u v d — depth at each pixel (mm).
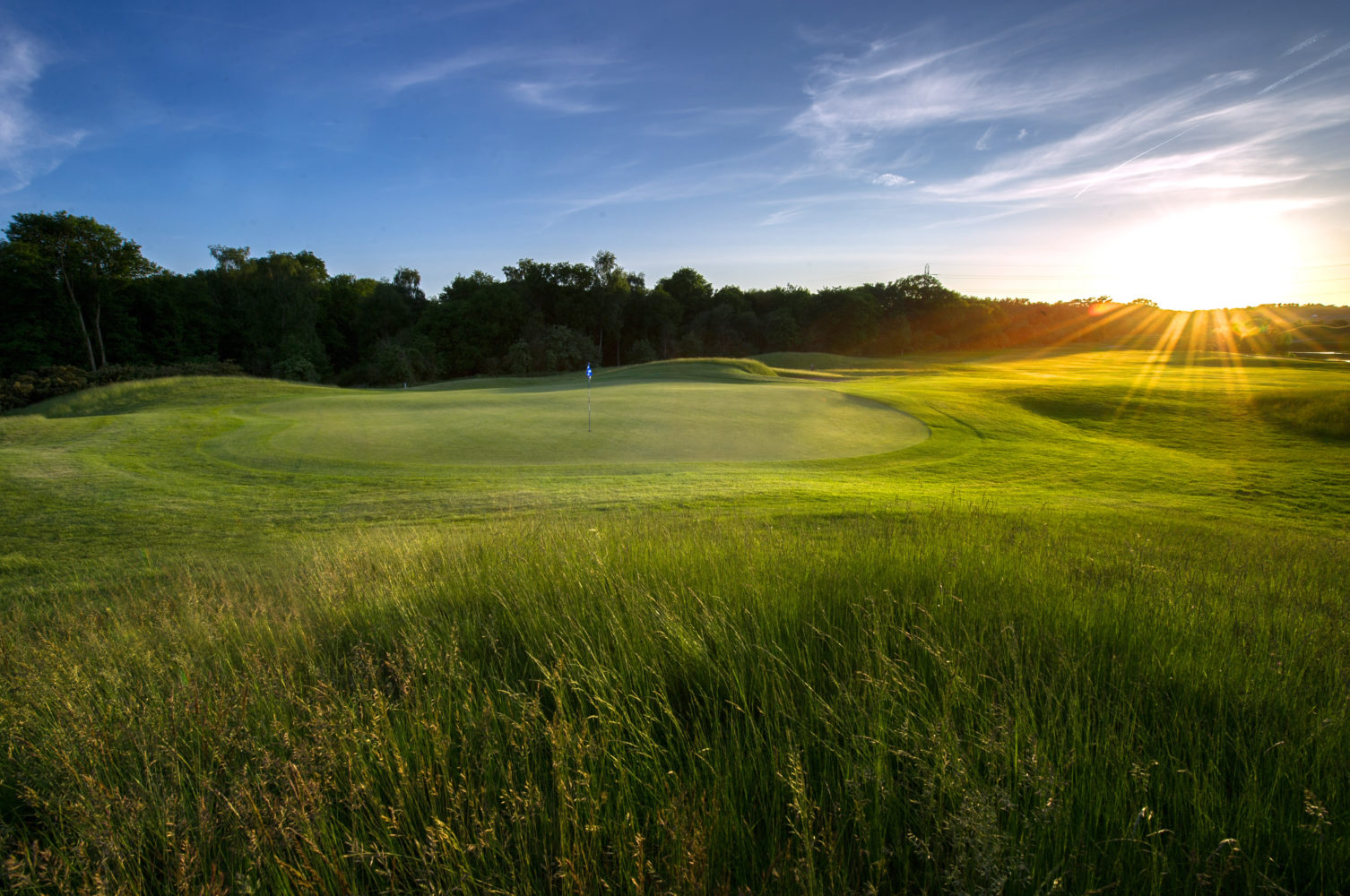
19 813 2281
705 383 32094
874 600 3355
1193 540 8547
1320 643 3191
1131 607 3547
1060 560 5305
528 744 2266
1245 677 2680
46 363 48344
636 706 2455
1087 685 2557
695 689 2711
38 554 8180
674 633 2965
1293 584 5488
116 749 2461
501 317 73125
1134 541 7469
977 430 21172
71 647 3803
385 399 24391
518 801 1966
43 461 12969
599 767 2137
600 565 4266
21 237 47781
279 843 1916
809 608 3432
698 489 11977
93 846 1912
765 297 96438
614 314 78562
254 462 13992
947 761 1955
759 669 2688
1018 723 2170
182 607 4836
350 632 3732
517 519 9469
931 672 2652
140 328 58219
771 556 4641
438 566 5277
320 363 64688
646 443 17188
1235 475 16328
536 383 47125
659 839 1852
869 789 1990
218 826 2047
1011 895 1664
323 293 73562
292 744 2381
